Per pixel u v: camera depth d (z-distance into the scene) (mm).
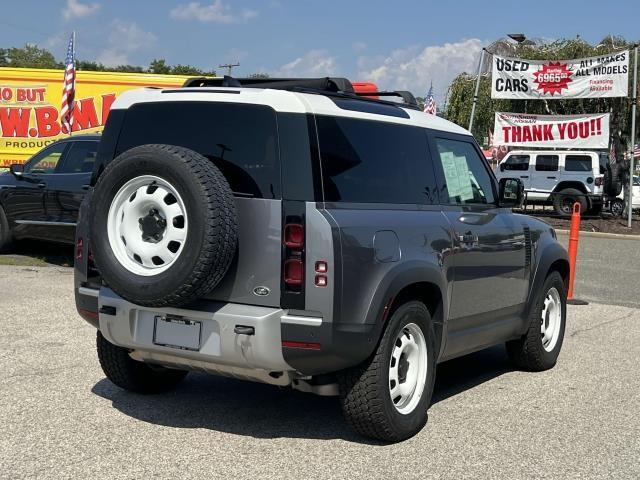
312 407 5648
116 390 5836
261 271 4430
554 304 7211
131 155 4469
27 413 5230
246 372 4578
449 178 5766
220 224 4289
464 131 6207
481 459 4703
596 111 27594
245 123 4625
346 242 4414
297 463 4512
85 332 7602
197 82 5719
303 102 4562
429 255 5109
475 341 5957
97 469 4312
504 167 28297
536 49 28984
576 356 7652
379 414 4727
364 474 4379
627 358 7590
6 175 12141
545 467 4609
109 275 4516
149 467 4371
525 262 6559
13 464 4344
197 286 4316
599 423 5496
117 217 4562
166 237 4383
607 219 26172
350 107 4934
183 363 4719
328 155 4574
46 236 11680
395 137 5227
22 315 8305
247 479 4246
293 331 4363
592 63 22812
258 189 4473
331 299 4344
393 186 5074
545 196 27328
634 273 14156
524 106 28969
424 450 4828
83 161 11312
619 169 27047
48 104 18234
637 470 4613
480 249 5781
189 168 4312
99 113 17891
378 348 4703
